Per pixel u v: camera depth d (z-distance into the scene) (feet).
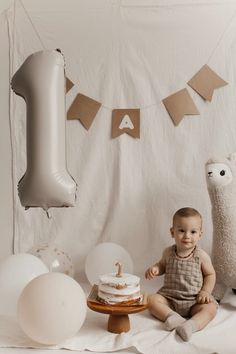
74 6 7.02
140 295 4.96
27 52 7.11
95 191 7.07
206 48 6.83
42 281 4.44
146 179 6.98
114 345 4.42
